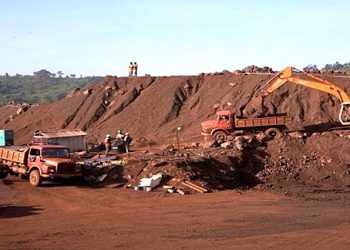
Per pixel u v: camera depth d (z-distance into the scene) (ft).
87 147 148.77
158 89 201.16
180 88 197.06
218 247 53.16
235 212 72.28
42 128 213.05
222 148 120.47
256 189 95.86
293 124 139.03
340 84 162.30
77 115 210.79
